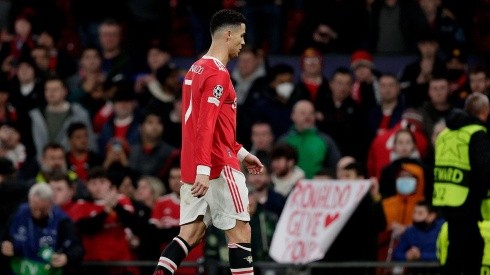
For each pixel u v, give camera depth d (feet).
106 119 196.13
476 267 131.34
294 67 210.59
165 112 191.93
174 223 159.74
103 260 155.33
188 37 218.38
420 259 151.02
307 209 149.69
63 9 223.30
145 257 157.48
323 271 146.30
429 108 184.65
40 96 198.29
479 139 129.80
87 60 203.31
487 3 208.64
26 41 216.33
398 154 161.89
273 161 163.12
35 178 180.86
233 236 108.27
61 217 153.48
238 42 108.88
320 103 188.44
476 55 208.64
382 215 152.15
